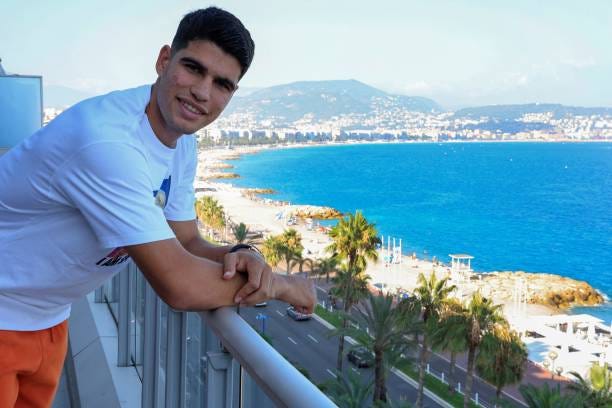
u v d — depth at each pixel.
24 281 1.13
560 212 99.75
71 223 1.08
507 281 54.09
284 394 0.78
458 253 69.69
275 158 180.62
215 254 1.35
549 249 73.81
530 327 32.53
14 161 1.05
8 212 1.08
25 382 1.29
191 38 1.04
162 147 1.11
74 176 1.00
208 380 1.22
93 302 3.21
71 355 2.85
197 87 1.04
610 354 27.36
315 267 28.27
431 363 27.86
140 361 2.44
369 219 87.88
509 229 84.81
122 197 1.00
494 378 20.47
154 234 1.02
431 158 197.25
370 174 145.00
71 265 1.12
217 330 1.09
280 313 25.70
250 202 81.81
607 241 77.88
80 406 2.45
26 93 5.25
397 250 65.06
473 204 104.81
